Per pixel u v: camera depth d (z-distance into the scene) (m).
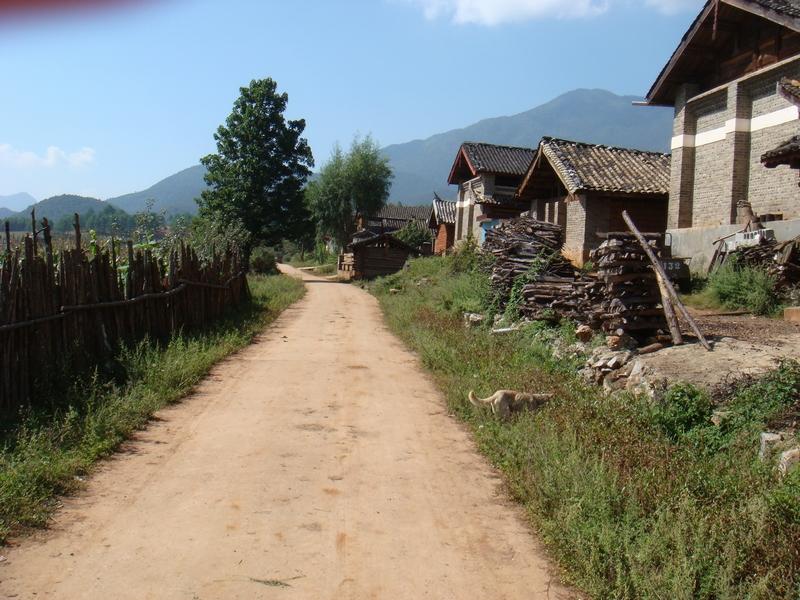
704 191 17.94
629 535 4.34
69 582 3.84
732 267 13.50
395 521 4.93
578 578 4.11
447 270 25.45
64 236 12.23
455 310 15.98
